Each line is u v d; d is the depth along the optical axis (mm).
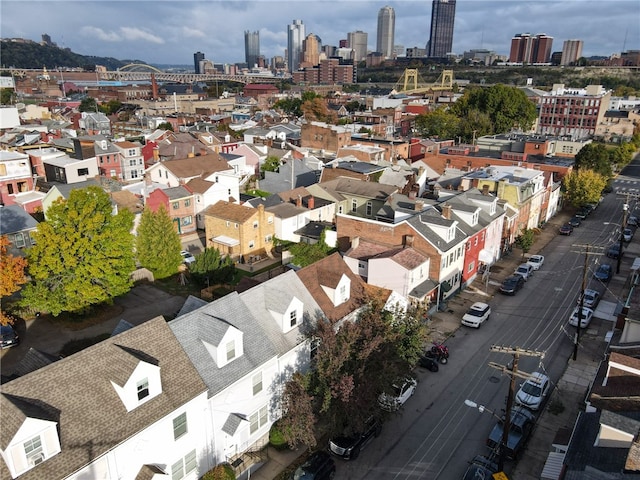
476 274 55406
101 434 21219
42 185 77688
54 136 116562
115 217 43281
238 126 144250
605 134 160375
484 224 54375
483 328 44000
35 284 42906
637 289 37594
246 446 28375
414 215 49312
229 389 26344
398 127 162000
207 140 110562
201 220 69312
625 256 62594
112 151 85875
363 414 27250
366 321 30297
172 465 24344
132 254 43906
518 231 66562
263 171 94250
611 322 45594
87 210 39938
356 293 37406
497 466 27141
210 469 26438
